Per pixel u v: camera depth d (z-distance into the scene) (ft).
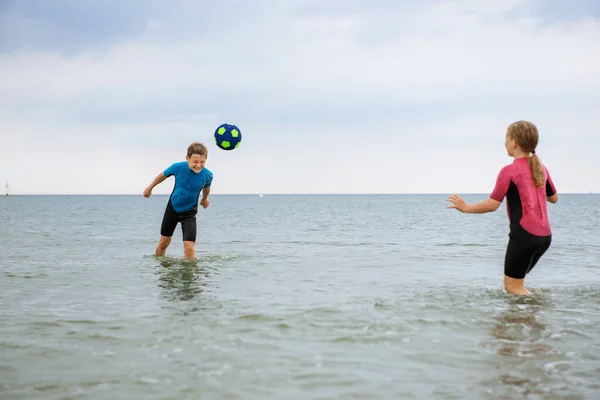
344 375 11.09
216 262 29.99
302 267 28.04
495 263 30.07
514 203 19.40
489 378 10.90
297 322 15.46
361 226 72.02
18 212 139.85
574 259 32.17
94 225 72.64
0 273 25.40
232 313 16.63
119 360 12.07
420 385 10.54
